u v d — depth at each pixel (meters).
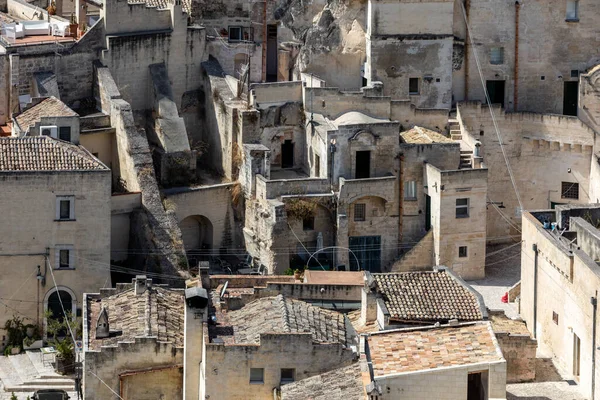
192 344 192.75
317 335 192.38
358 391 181.50
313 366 187.75
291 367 187.62
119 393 199.50
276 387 187.62
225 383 187.50
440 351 187.62
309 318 198.25
